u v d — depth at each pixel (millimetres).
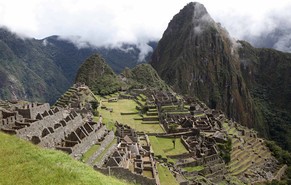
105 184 29094
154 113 132875
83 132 63281
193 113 147250
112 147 68312
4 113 55281
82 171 30656
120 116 129750
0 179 26375
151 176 59875
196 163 93250
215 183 88438
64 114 69625
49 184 26547
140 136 99000
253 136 160500
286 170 137500
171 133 112438
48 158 31578
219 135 118750
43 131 56219
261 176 111938
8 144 33125
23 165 29219
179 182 70562
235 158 115375
